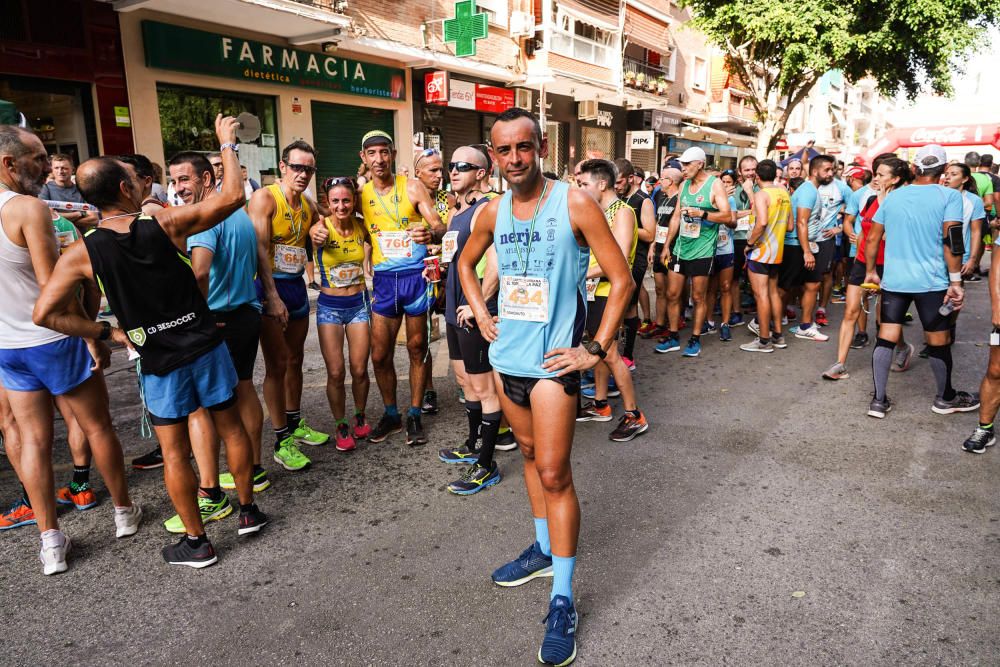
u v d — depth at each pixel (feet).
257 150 39.11
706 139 90.02
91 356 10.11
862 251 18.29
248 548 10.39
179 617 8.73
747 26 48.37
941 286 15.06
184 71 33.99
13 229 9.23
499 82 53.72
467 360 12.08
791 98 55.16
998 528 10.57
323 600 9.04
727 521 10.95
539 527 9.25
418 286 13.98
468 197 13.20
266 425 15.81
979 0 44.68
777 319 22.85
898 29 46.24
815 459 13.43
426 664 7.79
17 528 11.16
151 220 8.79
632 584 9.25
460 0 45.55
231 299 11.33
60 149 31.50
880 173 16.08
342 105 43.55
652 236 19.01
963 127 52.06
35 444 9.69
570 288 7.73
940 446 13.99
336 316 13.98
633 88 68.49
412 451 14.20
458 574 9.61
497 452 14.23
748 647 7.94
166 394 9.22
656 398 17.62
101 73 31.04
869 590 9.00
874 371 15.85
